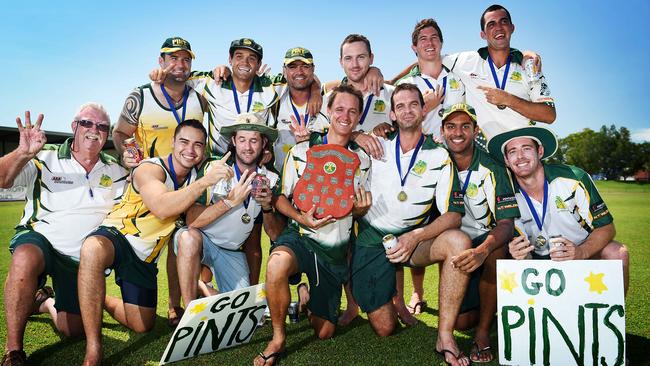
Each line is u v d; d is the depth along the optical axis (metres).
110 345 3.46
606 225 3.38
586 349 2.99
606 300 3.00
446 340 3.12
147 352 3.32
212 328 3.17
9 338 2.97
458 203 3.55
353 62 4.65
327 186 3.58
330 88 5.07
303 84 4.66
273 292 3.13
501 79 4.98
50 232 3.46
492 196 3.55
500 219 3.42
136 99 4.61
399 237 3.51
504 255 3.38
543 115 4.70
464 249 3.20
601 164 90.44
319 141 3.78
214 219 3.50
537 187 3.53
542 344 3.03
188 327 3.01
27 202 3.54
